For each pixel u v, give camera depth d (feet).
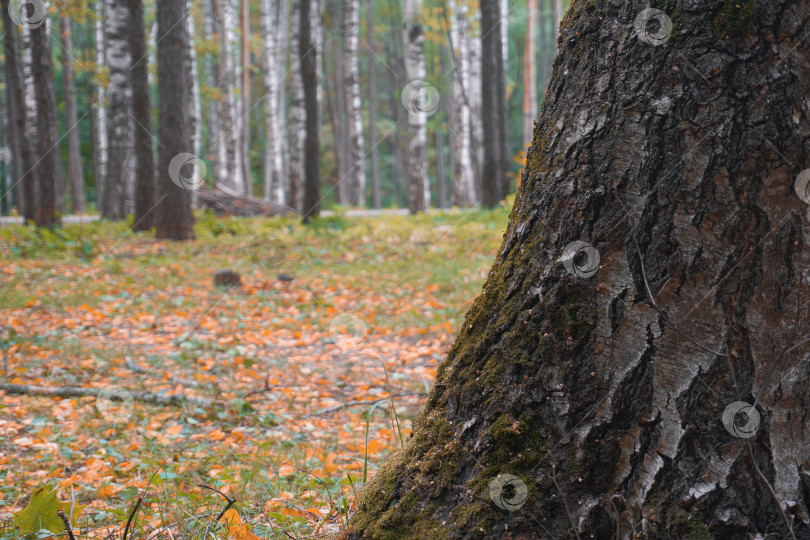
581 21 5.00
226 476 8.57
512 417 4.88
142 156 40.19
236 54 95.09
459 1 57.31
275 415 12.89
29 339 18.11
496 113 45.50
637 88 4.66
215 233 42.57
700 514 4.50
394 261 32.09
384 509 5.43
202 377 15.23
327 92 106.83
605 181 4.72
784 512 4.43
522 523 4.75
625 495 4.63
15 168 60.03
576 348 4.72
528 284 4.94
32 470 9.86
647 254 4.61
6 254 32.17
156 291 26.09
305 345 19.10
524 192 5.24
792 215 4.46
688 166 4.53
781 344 4.48
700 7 4.49
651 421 4.59
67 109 78.48
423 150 61.77
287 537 6.72
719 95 4.47
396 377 15.49
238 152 88.84
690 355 4.54
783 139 4.43
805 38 4.38
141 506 8.05
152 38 71.26
